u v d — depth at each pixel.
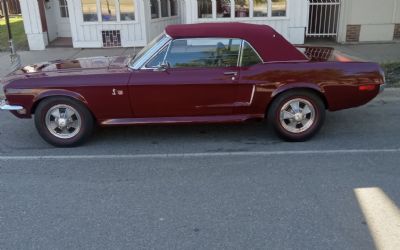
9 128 6.70
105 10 12.12
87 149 5.78
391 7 11.95
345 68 5.59
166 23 13.19
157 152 5.62
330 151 5.50
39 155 5.60
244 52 5.62
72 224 3.91
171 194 4.44
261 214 4.00
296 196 4.33
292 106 5.71
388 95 7.90
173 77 5.55
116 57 6.53
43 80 5.59
